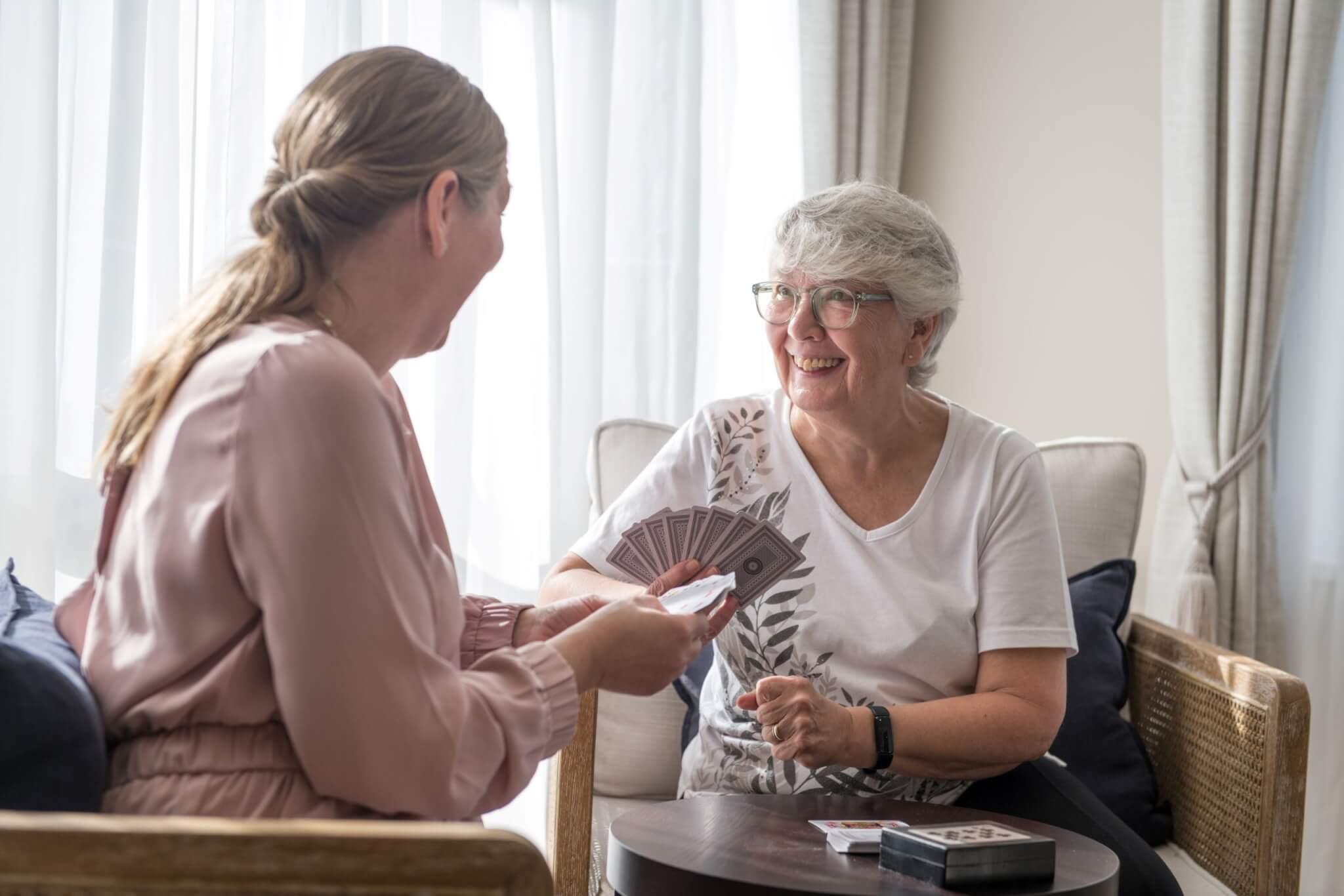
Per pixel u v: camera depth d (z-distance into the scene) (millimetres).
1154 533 3078
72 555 2352
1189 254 2924
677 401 3006
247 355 1050
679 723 2248
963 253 3271
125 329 2355
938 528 1825
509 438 2811
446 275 1208
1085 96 3182
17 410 2264
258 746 1038
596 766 2229
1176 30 2965
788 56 3139
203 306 1146
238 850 819
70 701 1003
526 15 2783
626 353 3004
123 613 1086
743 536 1731
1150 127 3137
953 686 1805
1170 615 2961
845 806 1598
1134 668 2402
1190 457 2951
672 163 2994
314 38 2545
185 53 2422
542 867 857
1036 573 1779
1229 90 2879
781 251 1784
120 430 1134
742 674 1866
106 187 2348
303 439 1009
